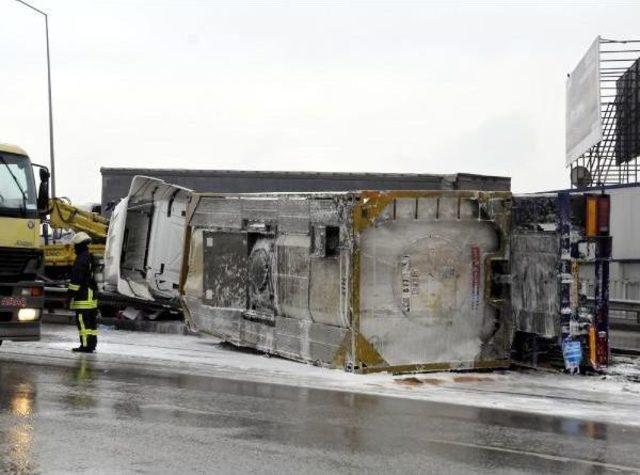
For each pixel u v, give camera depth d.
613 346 15.44
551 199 11.52
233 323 13.67
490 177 22.11
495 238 11.87
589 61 28.58
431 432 7.99
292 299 12.27
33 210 12.70
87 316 13.33
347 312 11.09
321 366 11.73
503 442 7.68
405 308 11.28
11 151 12.60
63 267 19.81
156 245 16.98
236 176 22.45
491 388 10.64
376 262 11.14
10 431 7.61
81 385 10.13
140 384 10.29
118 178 22.69
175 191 16.91
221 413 8.60
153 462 6.63
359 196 10.95
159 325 16.67
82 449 6.99
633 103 29.86
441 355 11.54
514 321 11.96
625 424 8.65
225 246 13.90
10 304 12.16
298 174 22.31
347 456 6.98
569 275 11.43
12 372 11.12
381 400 9.59
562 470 6.76
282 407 9.01
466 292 11.66
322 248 11.44
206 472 6.38
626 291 22.02
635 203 22.36
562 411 9.27
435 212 11.43
